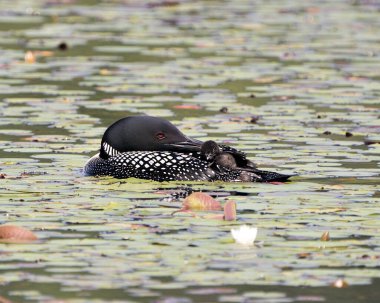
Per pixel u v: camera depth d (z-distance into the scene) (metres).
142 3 37.12
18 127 18.28
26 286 9.97
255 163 15.59
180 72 24.23
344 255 10.97
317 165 15.48
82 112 19.67
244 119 19.08
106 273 10.36
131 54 26.69
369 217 12.45
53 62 25.52
